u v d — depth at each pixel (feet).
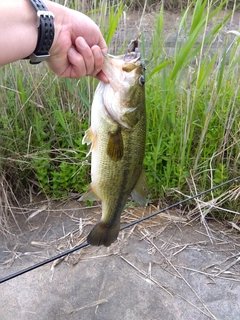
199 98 2.79
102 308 2.01
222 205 2.62
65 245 2.40
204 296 2.08
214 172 2.70
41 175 2.71
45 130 2.90
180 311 2.00
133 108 1.49
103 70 1.46
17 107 2.76
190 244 2.41
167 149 2.71
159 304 2.03
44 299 2.06
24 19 1.25
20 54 1.26
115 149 1.50
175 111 2.75
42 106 2.69
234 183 2.62
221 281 2.17
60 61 1.44
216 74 2.72
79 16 1.45
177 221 2.59
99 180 1.53
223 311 2.00
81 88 2.74
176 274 2.21
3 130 2.72
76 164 2.72
